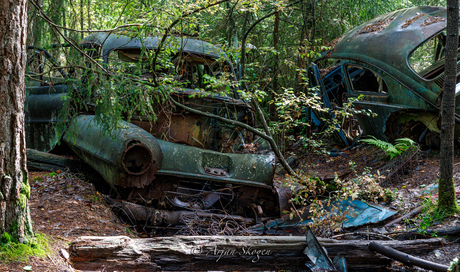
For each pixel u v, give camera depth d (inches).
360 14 419.5
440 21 266.1
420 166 244.1
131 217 164.1
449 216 161.5
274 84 391.5
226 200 187.9
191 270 120.6
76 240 113.9
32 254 102.9
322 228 163.9
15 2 98.0
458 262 99.1
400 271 131.2
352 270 131.1
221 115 202.5
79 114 200.1
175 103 179.9
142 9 173.0
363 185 183.6
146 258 115.0
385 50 275.4
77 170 195.3
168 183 173.6
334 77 378.9
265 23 435.2
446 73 161.8
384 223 170.7
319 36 426.9
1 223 102.1
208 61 222.5
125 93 149.6
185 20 178.5
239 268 124.0
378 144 253.0
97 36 205.3
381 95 284.7
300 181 172.1
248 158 181.9
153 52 185.9
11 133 101.5
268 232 168.9
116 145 158.4
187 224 163.9
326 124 338.3
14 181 103.7
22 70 102.1
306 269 126.9
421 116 261.4
